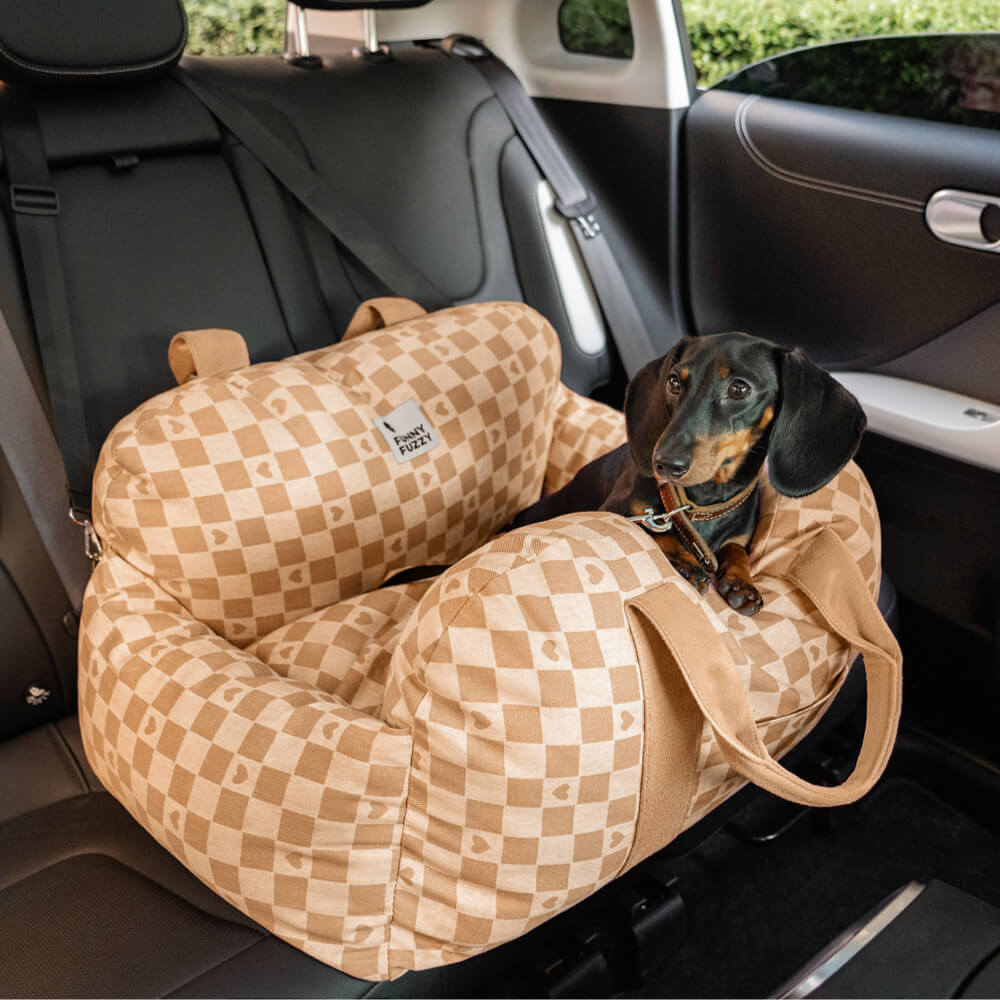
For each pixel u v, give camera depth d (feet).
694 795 3.12
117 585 3.57
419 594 3.93
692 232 5.69
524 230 5.51
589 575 2.82
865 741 3.20
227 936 3.05
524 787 2.75
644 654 2.83
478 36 5.91
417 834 2.87
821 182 4.97
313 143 4.98
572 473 4.77
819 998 2.84
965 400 4.65
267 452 3.59
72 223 4.21
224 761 2.97
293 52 5.36
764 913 4.35
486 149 5.48
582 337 5.65
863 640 3.26
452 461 4.01
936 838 4.69
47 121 4.24
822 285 5.16
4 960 2.97
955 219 4.46
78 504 3.90
